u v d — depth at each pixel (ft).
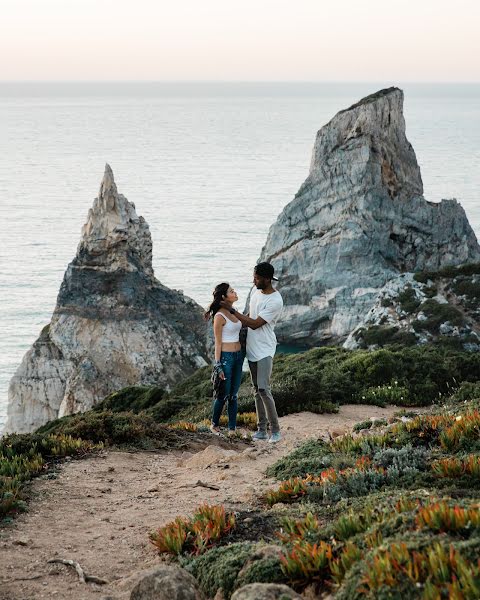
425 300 188.34
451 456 34.12
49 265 550.36
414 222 305.73
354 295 293.02
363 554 21.31
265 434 51.62
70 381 236.22
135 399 100.99
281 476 36.99
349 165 302.45
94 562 26.99
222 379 50.72
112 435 48.55
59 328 242.78
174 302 252.21
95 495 35.88
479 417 37.88
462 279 197.06
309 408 69.46
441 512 21.80
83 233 247.29
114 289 243.81
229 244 616.80
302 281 304.50
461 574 17.94
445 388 81.51
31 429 237.86
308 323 300.61
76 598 23.81
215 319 49.98
